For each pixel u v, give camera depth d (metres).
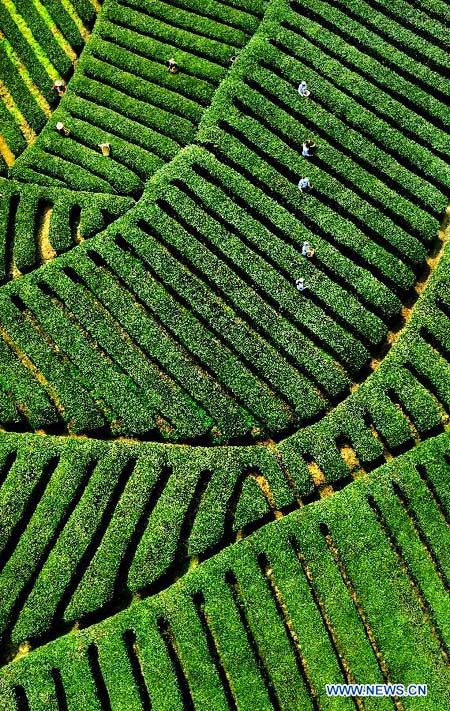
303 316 30.20
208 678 25.11
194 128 34.34
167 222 32.19
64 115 35.34
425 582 25.97
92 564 26.89
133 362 29.98
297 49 35.06
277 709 25.28
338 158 32.75
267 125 33.84
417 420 28.38
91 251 32.22
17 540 28.19
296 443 28.25
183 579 26.53
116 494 28.48
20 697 25.97
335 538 26.72
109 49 36.62
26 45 37.59
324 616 26.25
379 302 30.34
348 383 29.30
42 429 29.92
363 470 28.33
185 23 36.91
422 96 33.84
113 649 25.77
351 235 31.41
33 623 26.36
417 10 35.88
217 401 29.16
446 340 29.52
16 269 32.94
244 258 31.23
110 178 33.44
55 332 30.84
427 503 26.98
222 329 30.14
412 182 32.28
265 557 26.95
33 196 33.59
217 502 27.52
